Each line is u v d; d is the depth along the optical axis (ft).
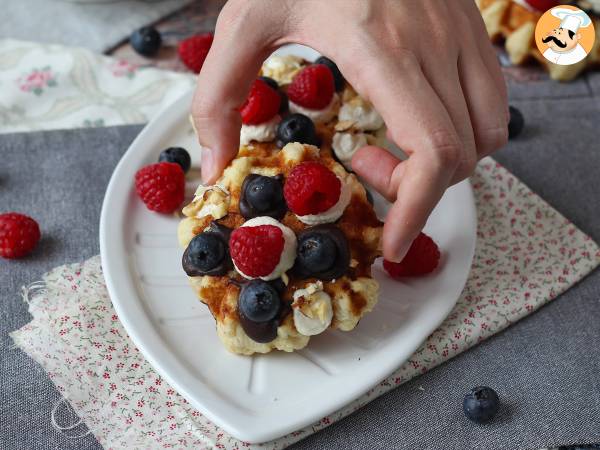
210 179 0.97
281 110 1.09
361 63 0.83
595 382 0.94
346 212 0.93
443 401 0.92
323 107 1.10
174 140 1.20
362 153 0.92
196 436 0.87
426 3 0.87
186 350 0.93
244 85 0.90
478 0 1.44
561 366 0.96
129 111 1.34
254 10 0.87
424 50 0.85
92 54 1.41
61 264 1.06
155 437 0.87
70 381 0.92
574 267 1.06
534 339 0.99
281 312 0.88
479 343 0.98
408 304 0.98
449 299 0.98
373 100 0.84
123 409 0.90
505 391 0.93
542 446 0.88
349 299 0.90
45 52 1.41
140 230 1.07
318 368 0.91
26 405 0.91
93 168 1.20
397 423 0.90
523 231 1.11
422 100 0.81
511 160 1.25
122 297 0.96
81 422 0.89
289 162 0.95
